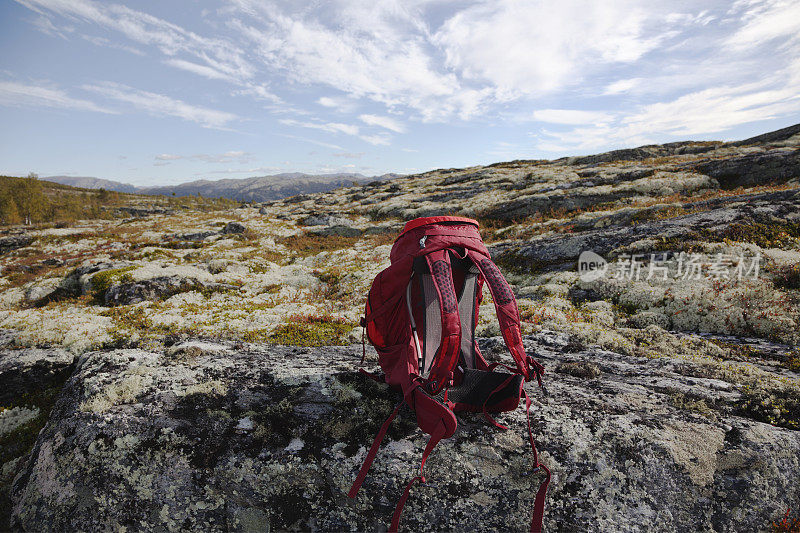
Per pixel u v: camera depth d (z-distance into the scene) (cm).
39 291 2050
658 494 379
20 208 9181
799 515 365
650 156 5203
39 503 434
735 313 953
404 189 6166
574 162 5681
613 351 750
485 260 437
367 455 412
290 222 4716
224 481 418
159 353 663
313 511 407
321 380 547
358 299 1543
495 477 398
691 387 532
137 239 3900
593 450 407
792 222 1317
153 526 406
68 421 484
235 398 507
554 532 370
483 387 442
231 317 1259
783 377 608
